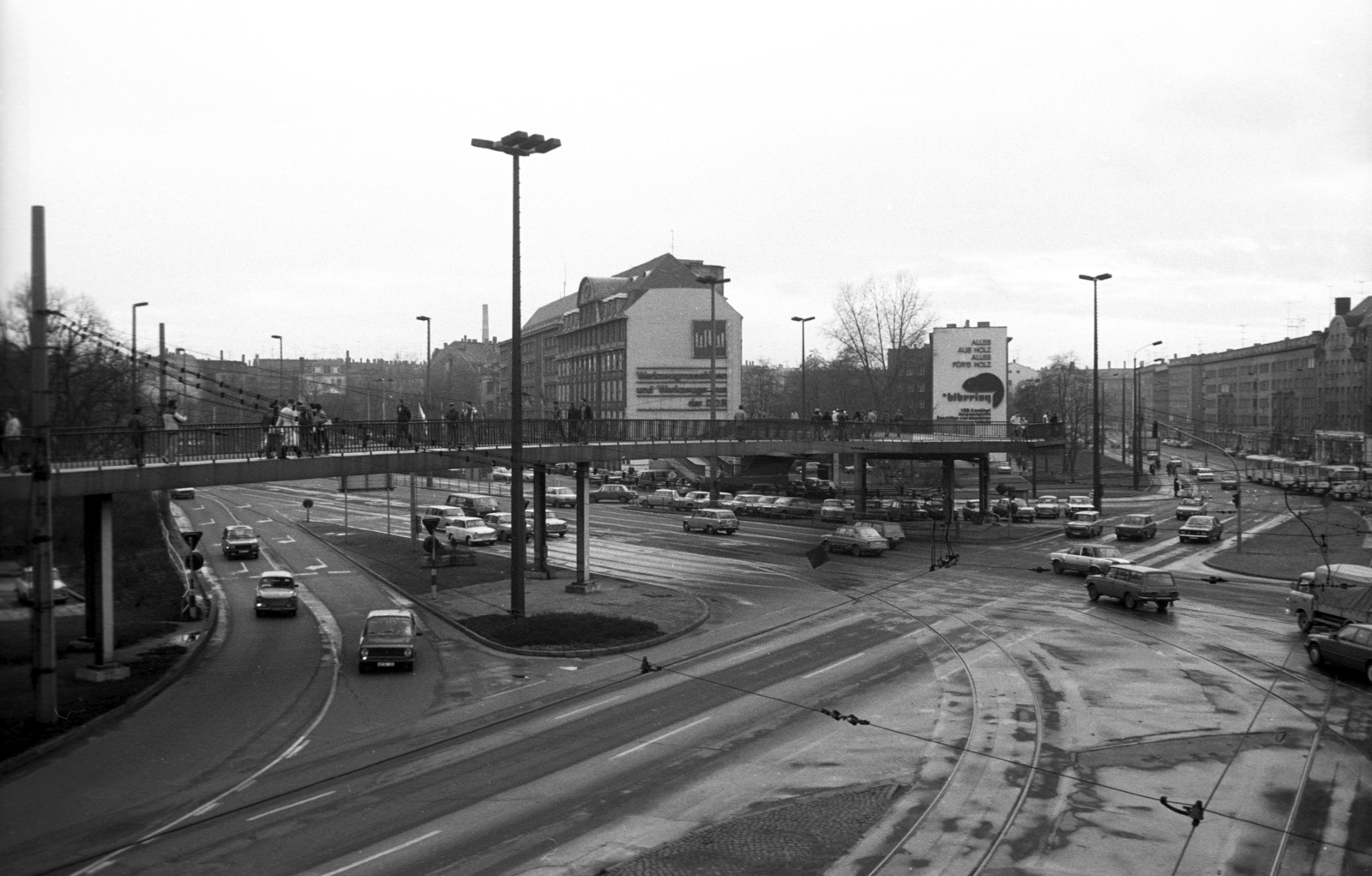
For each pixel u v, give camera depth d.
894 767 19.83
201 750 21.58
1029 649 30.78
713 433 51.50
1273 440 142.00
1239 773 19.28
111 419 50.75
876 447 59.94
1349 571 32.72
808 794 18.34
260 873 15.08
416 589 44.31
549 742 21.78
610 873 15.03
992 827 16.67
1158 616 36.50
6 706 24.91
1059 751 20.75
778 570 49.38
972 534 64.56
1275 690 25.64
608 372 110.44
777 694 25.70
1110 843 15.96
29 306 29.95
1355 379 130.50
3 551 46.47
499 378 158.50
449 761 20.55
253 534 57.53
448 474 127.62
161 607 41.34
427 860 15.53
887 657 29.75
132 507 69.44
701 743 21.55
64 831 16.84
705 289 105.19
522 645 31.88
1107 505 84.00
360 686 27.47
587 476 42.53
